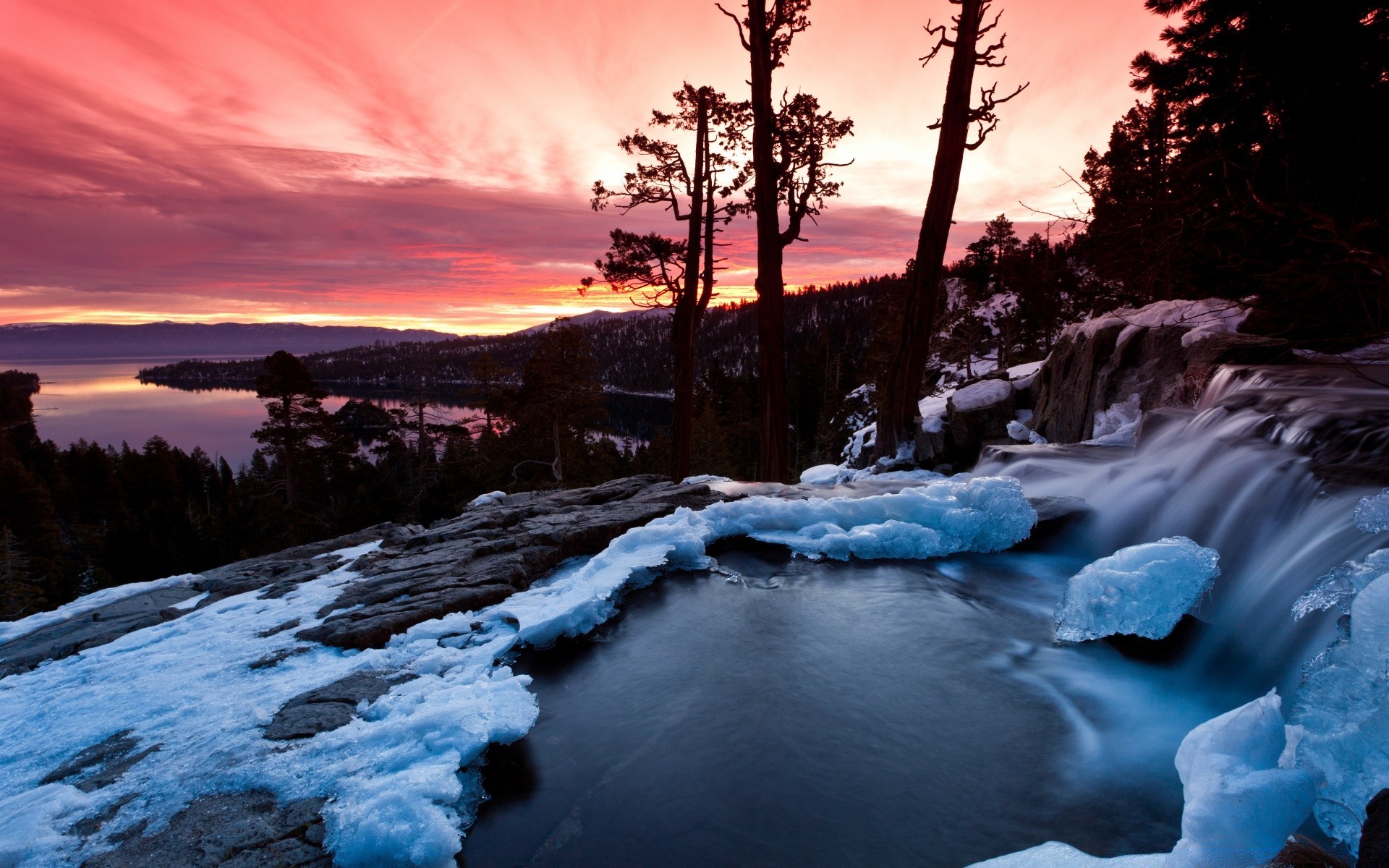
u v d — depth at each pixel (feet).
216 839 8.62
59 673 13.93
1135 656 14.24
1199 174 16.66
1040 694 12.90
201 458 338.75
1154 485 20.98
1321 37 20.38
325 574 19.53
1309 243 15.64
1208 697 12.62
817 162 56.65
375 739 10.66
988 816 9.55
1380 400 19.20
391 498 127.03
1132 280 19.71
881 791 10.18
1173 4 33.09
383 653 13.99
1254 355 27.96
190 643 14.85
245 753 10.46
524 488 130.41
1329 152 18.39
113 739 11.10
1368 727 7.41
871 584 18.67
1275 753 8.34
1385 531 11.50
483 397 143.43
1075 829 9.16
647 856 8.99
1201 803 7.86
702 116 62.03
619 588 17.60
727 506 23.09
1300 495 15.19
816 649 14.97
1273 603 13.78
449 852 8.71
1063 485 25.59
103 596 19.22
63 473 258.98
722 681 13.65
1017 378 51.90
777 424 53.36
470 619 15.48
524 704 11.93
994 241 129.08
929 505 22.04
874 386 172.04
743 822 9.59
